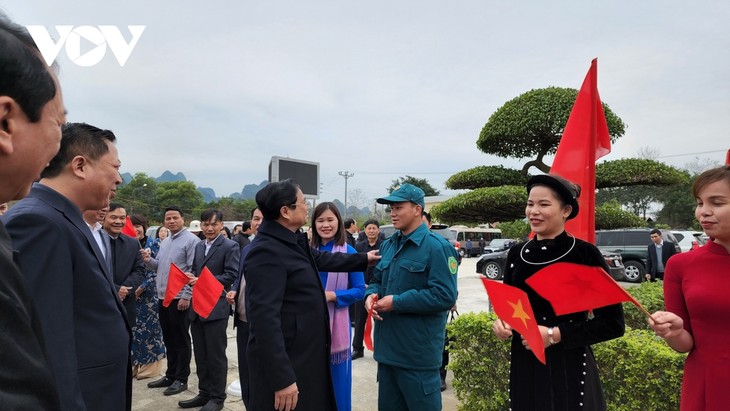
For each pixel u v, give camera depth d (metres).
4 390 0.55
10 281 0.64
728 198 1.61
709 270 1.69
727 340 1.61
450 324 3.14
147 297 4.36
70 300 1.35
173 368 4.05
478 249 29.11
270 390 1.98
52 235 1.33
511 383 1.87
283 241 2.12
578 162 2.88
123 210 3.94
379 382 2.58
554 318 1.76
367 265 2.75
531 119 6.67
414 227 2.58
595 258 1.71
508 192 6.65
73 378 1.29
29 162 0.78
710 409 1.63
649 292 4.36
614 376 2.49
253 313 1.96
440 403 2.45
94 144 1.52
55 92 0.81
